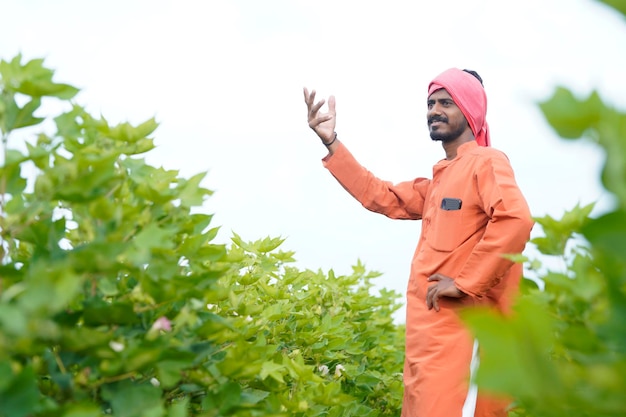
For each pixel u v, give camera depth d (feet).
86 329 4.79
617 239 2.69
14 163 5.10
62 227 5.76
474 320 2.60
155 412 4.91
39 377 5.42
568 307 5.15
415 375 11.59
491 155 11.78
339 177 14.32
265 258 12.05
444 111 13.00
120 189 5.91
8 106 5.40
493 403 11.12
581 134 2.55
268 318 9.70
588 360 3.67
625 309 3.40
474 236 11.75
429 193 13.12
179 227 6.09
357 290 15.46
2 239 5.30
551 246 5.88
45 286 3.96
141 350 5.04
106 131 6.21
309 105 14.30
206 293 5.85
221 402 5.95
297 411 7.11
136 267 5.25
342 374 12.09
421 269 12.01
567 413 2.78
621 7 2.47
